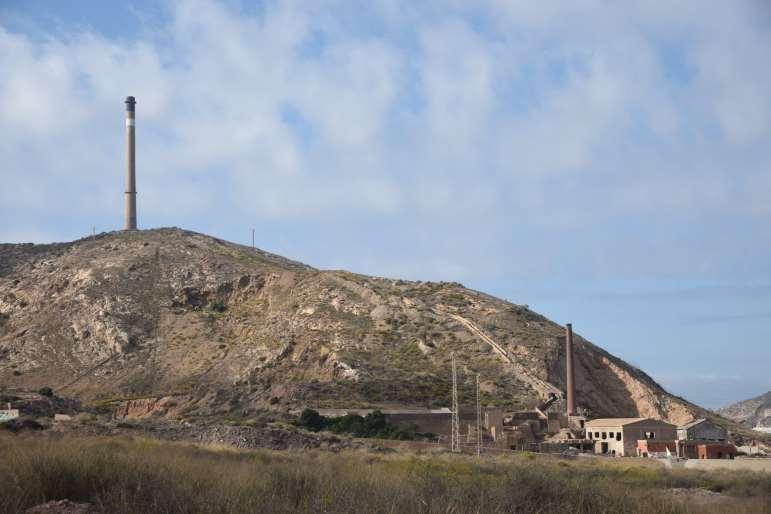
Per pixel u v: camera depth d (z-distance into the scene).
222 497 24.38
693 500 40.44
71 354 193.38
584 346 183.25
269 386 163.38
